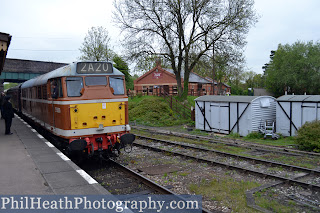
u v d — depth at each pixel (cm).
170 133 1762
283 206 577
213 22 2650
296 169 869
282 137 1494
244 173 835
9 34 969
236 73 2969
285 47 4866
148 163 963
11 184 548
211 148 1240
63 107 864
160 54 2812
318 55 4256
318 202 607
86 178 590
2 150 880
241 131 1625
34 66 4200
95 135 905
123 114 952
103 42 4084
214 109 1803
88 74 900
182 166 922
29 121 1723
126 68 4359
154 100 2761
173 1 2556
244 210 554
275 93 5081
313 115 1373
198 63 2888
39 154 823
